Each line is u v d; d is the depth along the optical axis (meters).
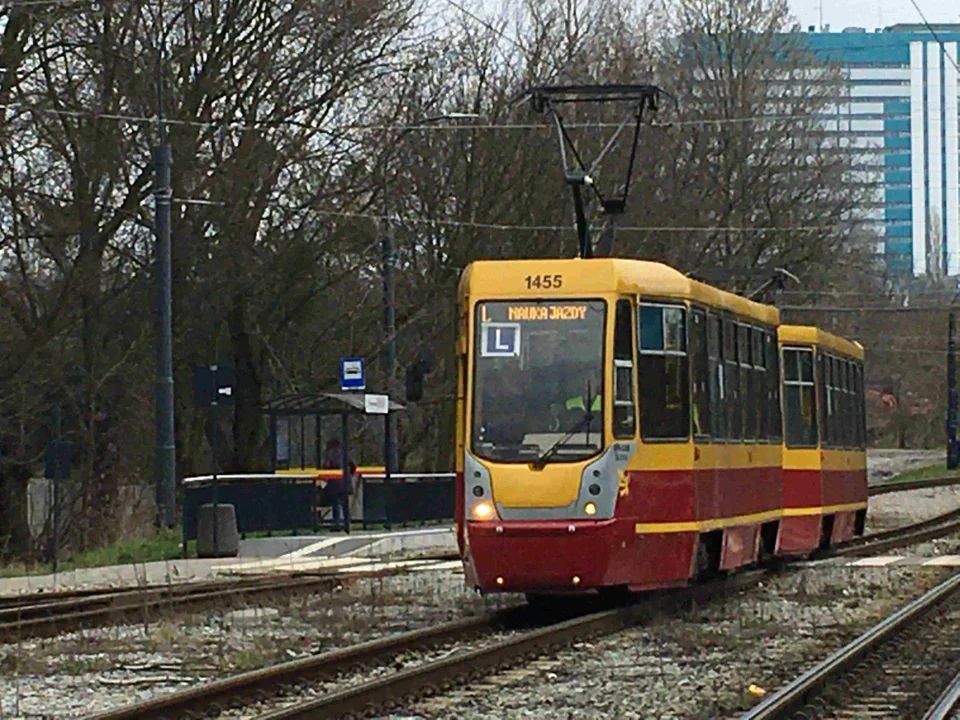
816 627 21.58
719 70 65.69
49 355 46.31
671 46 66.62
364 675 16.56
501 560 21.30
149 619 22.56
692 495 22.94
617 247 60.44
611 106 59.91
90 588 28.05
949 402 101.88
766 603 24.81
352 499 42.62
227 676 16.95
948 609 23.66
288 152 47.84
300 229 50.62
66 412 46.28
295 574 29.67
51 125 42.62
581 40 60.06
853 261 71.12
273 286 51.50
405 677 14.99
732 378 25.78
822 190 66.12
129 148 44.41
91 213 43.66
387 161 50.25
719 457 24.59
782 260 65.50
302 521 40.50
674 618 22.55
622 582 21.58
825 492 33.31
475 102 56.41
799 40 67.19
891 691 15.38
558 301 22.14
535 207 57.22
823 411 33.62
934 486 79.88
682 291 23.34
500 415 21.83
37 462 45.22
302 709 13.00
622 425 21.81
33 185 43.38
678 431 22.83
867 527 50.03
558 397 21.75
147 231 48.28
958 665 17.31
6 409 44.78
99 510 45.81
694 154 65.00
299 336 57.97
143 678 16.98
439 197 56.16
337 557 35.41
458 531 22.30
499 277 22.39
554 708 14.54
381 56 49.00
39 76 41.91
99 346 47.25
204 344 52.94
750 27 66.06
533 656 18.25
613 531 21.31
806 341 32.91
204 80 46.12
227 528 35.47
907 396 121.56
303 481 40.62
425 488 44.19
